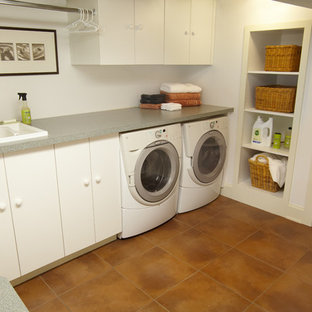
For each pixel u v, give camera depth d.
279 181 3.04
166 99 3.29
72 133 2.07
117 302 1.96
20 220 1.96
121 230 2.60
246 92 3.10
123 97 3.18
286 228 2.83
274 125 3.33
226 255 2.43
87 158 2.21
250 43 2.95
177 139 2.70
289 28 2.65
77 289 2.07
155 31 2.75
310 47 2.57
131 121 2.50
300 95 2.69
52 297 2.00
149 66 3.31
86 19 2.42
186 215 3.06
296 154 2.82
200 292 2.04
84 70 2.83
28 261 2.06
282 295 2.01
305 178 2.81
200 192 3.12
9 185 1.86
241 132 3.21
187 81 3.61
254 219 2.99
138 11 2.60
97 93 2.96
